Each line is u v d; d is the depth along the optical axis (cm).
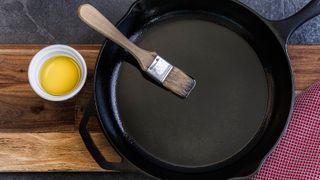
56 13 99
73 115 88
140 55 81
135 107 87
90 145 79
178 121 86
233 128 86
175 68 83
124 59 88
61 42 99
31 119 88
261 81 87
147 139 86
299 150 86
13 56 90
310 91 87
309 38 97
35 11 100
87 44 92
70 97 84
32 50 90
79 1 100
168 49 88
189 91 84
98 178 95
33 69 85
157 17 89
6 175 95
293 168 86
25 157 88
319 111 86
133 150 86
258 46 88
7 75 89
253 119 86
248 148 85
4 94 89
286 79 82
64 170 88
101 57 82
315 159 85
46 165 88
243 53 88
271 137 84
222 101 86
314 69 89
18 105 89
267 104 86
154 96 87
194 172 85
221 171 85
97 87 83
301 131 86
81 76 86
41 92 85
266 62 87
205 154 85
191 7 89
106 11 99
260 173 86
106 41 81
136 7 83
